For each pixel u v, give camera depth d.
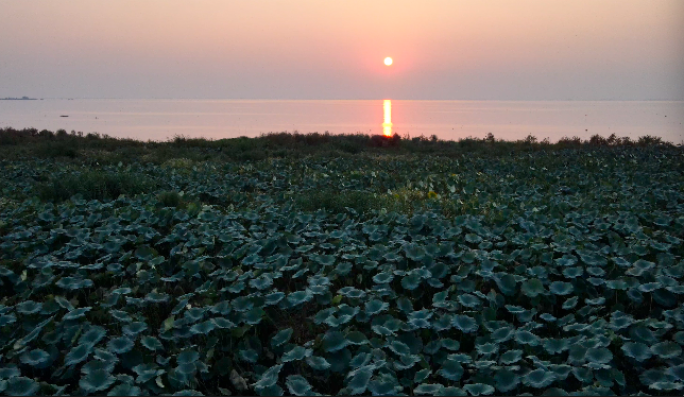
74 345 4.41
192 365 4.11
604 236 7.58
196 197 10.59
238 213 8.53
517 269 5.91
